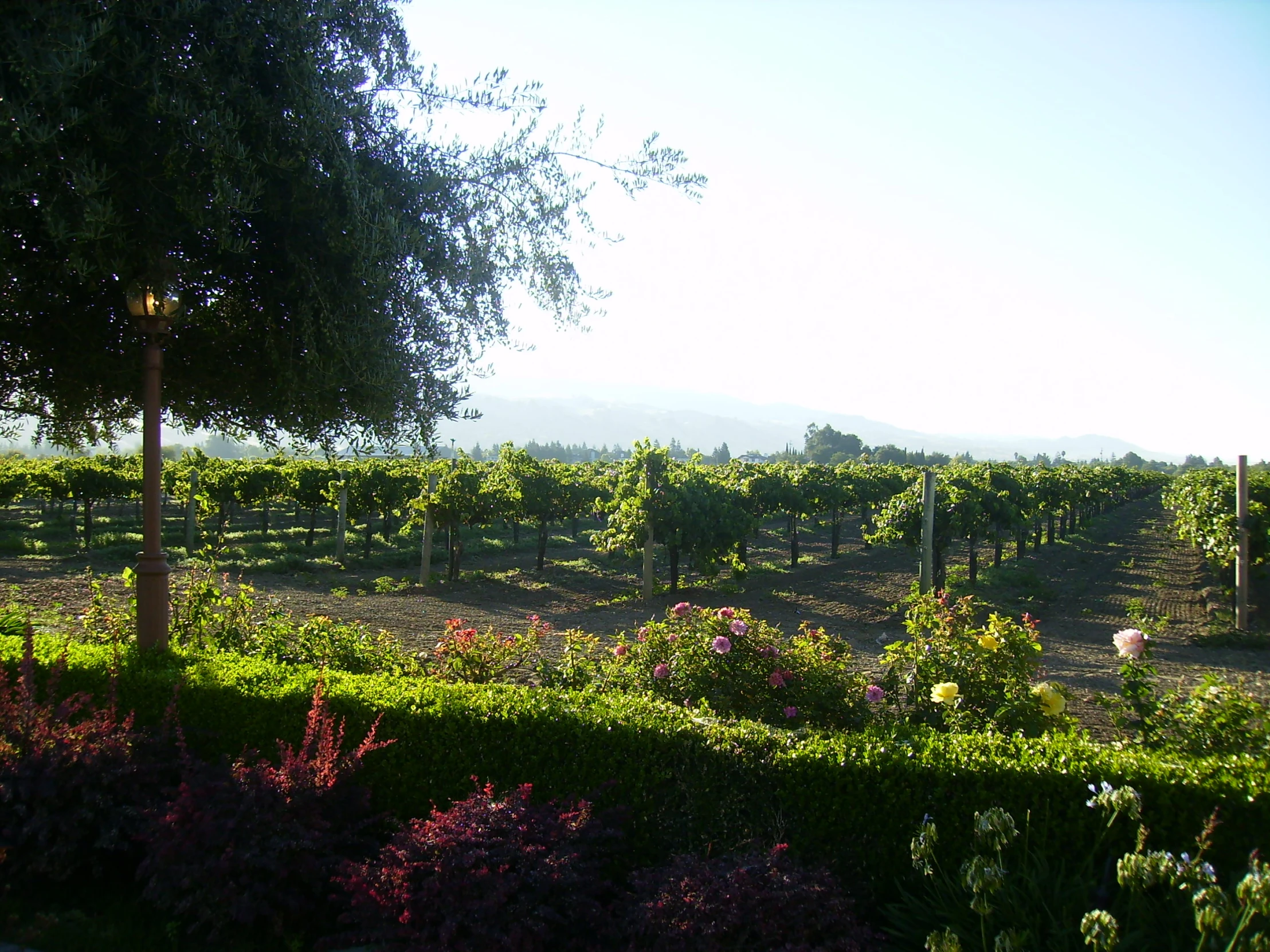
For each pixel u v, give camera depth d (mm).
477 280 5523
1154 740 4277
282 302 5234
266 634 7328
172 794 4117
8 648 5781
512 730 4254
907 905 3428
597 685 5707
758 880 3189
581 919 3369
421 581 17828
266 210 4785
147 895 3598
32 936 3584
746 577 18656
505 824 3510
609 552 17344
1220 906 2557
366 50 5320
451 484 18031
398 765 4391
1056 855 3463
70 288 5012
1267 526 13664
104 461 26750
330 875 3738
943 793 3590
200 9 4535
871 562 22562
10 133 3887
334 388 5309
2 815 3945
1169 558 23766
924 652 5070
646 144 5930
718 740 3951
